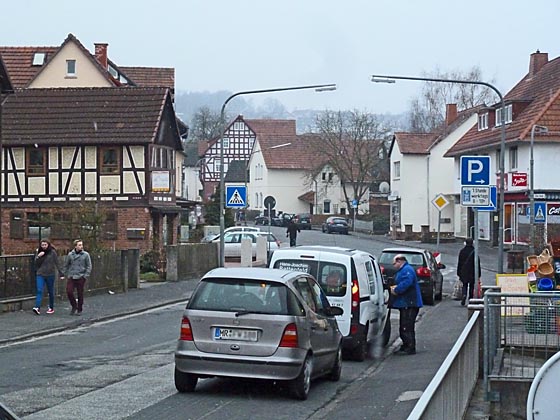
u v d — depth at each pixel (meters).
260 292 13.84
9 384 14.93
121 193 52.00
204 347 13.74
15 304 27.50
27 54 71.12
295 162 126.75
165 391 14.34
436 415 7.13
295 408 13.23
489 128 71.75
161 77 80.62
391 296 20.39
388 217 98.12
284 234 85.31
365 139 102.00
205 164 135.88
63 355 18.86
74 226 39.62
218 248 49.00
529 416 8.34
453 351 9.83
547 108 62.03
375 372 17.47
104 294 34.09
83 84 67.00
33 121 53.47
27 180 52.78
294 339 13.60
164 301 32.41
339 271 18.62
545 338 14.65
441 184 87.75
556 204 60.72
